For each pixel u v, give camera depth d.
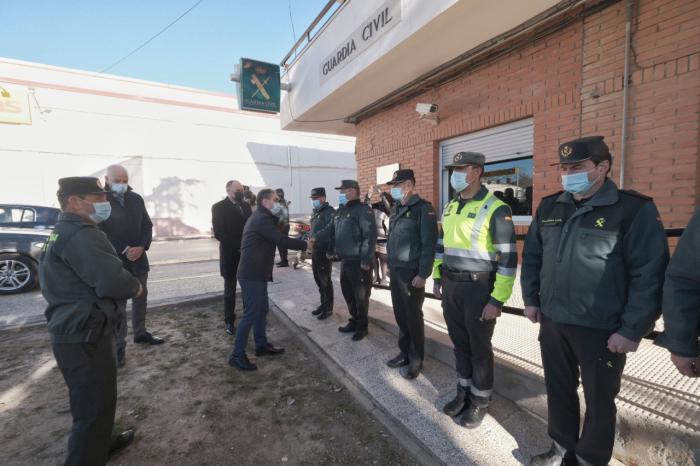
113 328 1.96
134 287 2.03
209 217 16.25
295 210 18.09
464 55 4.64
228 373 3.18
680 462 1.67
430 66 5.03
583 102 3.66
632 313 1.48
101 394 1.87
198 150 15.88
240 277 3.31
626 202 1.55
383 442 2.25
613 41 3.38
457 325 2.34
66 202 1.91
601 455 1.63
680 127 2.98
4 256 5.89
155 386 2.97
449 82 5.18
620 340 1.50
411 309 2.79
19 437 2.35
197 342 3.90
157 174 15.09
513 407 2.42
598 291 1.57
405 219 2.79
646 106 3.18
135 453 2.19
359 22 5.09
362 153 7.41
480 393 2.23
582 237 1.62
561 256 1.70
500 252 2.10
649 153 3.19
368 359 3.22
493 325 2.25
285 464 2.08
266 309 3.53
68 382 1.83
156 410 2.63
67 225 1.85
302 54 7.09
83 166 13.65
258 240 3.30
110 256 1.88
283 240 3.30
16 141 12.58
